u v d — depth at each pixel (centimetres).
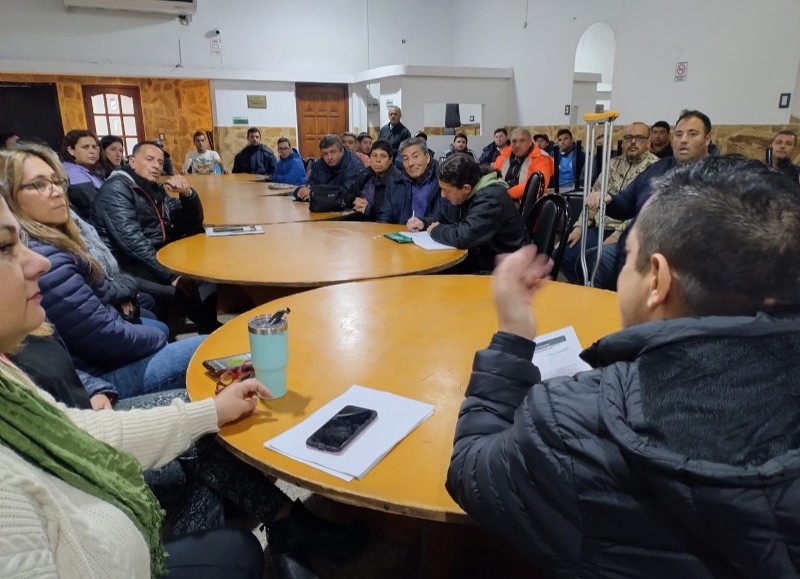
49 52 754
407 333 143
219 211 376
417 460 88
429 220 299
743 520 45
